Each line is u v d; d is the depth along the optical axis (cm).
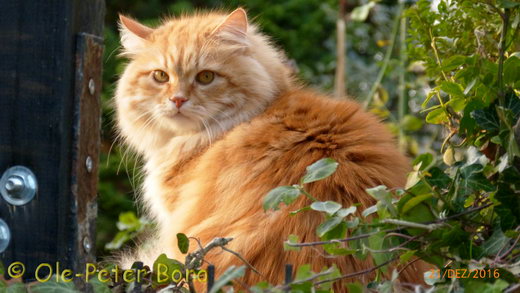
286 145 133
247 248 127
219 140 141
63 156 116
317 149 132
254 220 129
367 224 118
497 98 124
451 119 132
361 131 135
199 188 137
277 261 126
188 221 135
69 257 117
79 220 118
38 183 117
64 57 116
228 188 133
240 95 143
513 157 120
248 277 127
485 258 117
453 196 120
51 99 116
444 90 127
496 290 112
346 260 126
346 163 131
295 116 137
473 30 135
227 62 143
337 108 138
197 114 142
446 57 138
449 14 139
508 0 124
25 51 116
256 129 137
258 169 133
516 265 116
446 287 117
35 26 116
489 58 132
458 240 117
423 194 118
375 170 131
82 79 117
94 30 118
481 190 120
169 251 137
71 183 117
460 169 120
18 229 117
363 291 118
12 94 116
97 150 119
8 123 117
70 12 116
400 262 120
